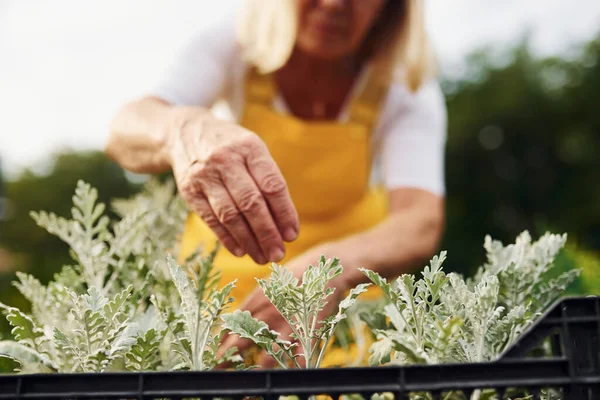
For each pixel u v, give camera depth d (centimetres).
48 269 461
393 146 136
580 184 1506
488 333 46
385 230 99
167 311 46
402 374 35
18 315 45
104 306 44
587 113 1520
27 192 1762
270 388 35
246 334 43
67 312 53
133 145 77
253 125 141
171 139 64
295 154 139
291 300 45
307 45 125
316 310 45
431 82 148
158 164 72
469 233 1532
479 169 1580
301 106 145
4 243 1692
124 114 85
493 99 1561
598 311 37
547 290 52
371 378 35
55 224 59
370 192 154
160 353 51
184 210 69
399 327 47
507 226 1540
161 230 68
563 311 37
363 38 139
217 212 52
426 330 44
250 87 140
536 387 36
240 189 51
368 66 141
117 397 35
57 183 1773
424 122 139
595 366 37
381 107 140
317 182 138
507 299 51
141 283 56
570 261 138
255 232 52
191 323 45
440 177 132
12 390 36
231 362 53
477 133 1568
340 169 138
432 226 108
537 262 54
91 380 36
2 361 45
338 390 35
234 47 136
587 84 1523
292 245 136
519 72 1569
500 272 52
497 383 35
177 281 45
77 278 57
